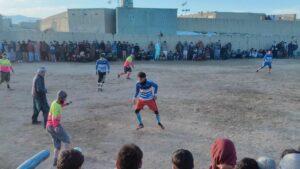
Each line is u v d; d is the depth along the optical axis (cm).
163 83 2316
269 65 2914
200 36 4291
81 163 435
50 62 3472
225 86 2238
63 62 3497
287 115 1531
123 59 3784
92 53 3584
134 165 439
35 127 1340
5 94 1923
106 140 1194
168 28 4481
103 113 1538
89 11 4369
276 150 1109
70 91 2014
